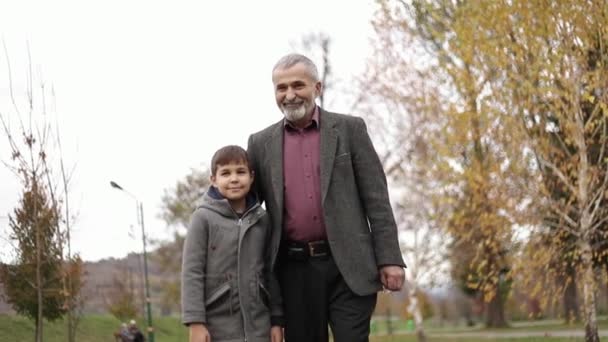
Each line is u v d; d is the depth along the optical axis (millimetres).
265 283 4145
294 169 4188
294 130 4258
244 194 4102
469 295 44594
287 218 4172
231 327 4016
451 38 13969
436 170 14805
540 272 14594
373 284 4137
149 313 33906
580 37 13227
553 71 13289
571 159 14117
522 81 13516
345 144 4195
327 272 4145
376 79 22297
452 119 14086
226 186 4078
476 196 14039
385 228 4176
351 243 4113
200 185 40094
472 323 60219
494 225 13992
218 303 4023
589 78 13180
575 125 13961
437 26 15391
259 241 4105
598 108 13625
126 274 39125
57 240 22266
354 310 4121
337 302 4156
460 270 28750
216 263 4039
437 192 15820
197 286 3992
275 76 4184
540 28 13281
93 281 36812
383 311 61125
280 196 4160
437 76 14797
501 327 42562
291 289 4203
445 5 14562
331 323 4176
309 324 4184
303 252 4164
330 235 4098
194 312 3953
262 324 4066
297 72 4137
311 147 4203
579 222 14375
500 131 13781
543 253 14211
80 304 24172
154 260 42344
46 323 34219
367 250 4156
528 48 13359
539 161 14180
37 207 21891
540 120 14094
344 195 4148
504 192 13945
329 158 4148
